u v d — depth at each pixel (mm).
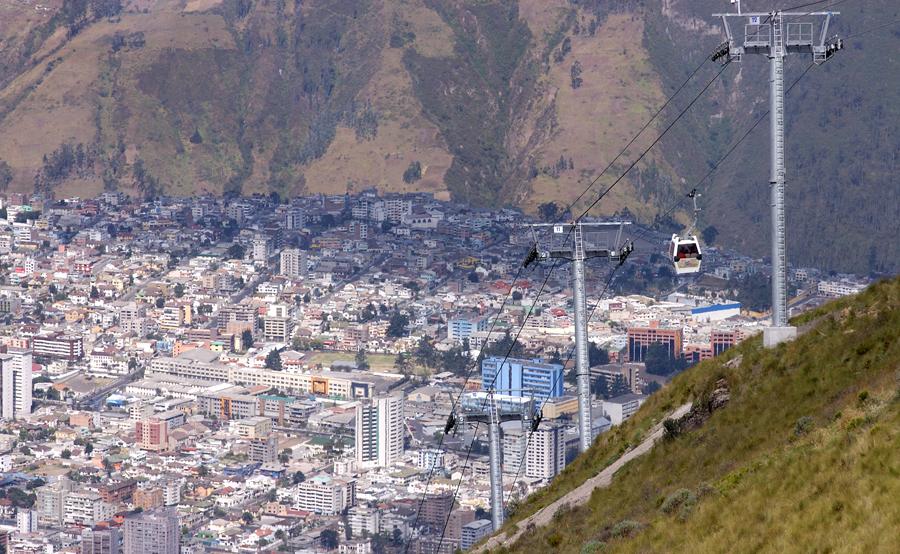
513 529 112062
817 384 91312
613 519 93875
